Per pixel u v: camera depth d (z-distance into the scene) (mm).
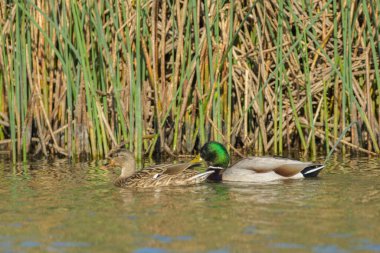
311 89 18797
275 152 18500
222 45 17750
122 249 10133
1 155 18859
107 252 10023
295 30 18750
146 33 17984
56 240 10617
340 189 13984
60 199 13414
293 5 18594
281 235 10664
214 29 18094
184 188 14633
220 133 17891
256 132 18938
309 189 14070
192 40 18328
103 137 18016
